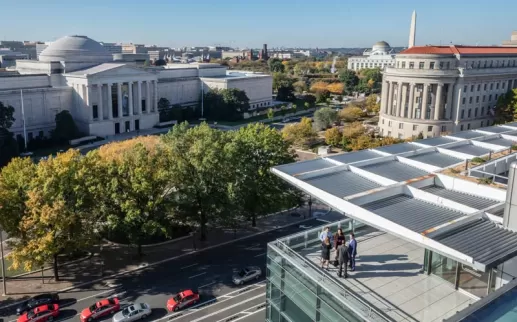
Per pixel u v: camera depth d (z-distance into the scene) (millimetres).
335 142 140125
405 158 48344
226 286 62688
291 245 35875
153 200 65312
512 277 28172
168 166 68312
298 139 143250
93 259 70062
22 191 62375
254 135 80625
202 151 69062
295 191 81062
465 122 153625
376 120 191375
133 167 65438
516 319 21172
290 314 34406
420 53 148625
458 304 28797
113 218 61281
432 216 33312
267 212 78188
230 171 70375
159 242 75688
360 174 43031
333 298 29156
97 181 62812
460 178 40156
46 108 158875
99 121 164250
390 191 37562
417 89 150750
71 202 62375
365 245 36656
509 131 66812
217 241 76875
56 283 63031
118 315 53812
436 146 54156
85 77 158500
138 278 64688
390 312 27750
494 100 164125
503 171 47156
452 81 146875
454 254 26969
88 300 58906
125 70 171250
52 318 54375
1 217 59656
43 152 142000
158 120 187375
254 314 56156
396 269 32719
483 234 29750
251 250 73812
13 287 61719
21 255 56344
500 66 164875
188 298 57438
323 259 32844
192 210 71875
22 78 156500
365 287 30391
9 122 134875
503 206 33781
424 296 29516
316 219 87188
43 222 56812
